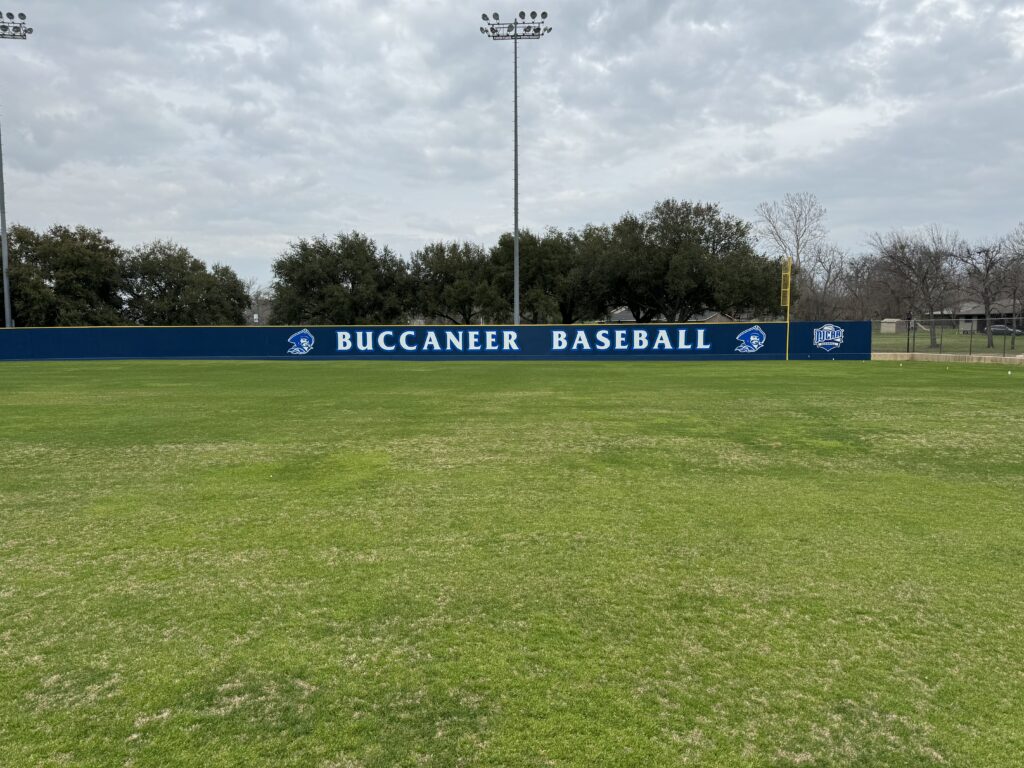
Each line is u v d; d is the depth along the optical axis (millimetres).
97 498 6754
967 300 44750
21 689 3287
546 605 4207
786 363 26547
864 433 10406
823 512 6215
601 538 5469
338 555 5090
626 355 29906
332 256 53500
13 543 5402
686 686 3283
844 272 49531
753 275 44812
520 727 2957
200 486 7219
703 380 19469
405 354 30906
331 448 9273
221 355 31094
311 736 2902
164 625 3953
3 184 31922
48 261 46938
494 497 6727
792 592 4402
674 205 48219
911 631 3859
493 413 12758
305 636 3809
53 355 30531
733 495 6809
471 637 3787
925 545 5305
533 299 49312
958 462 8352
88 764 2732
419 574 4711
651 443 9578
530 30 31109
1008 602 4250
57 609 4184
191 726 2980
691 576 4676
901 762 2732
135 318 52969
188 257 54906
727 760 2740
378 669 3447
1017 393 15711
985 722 2996
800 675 3387
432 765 2709
